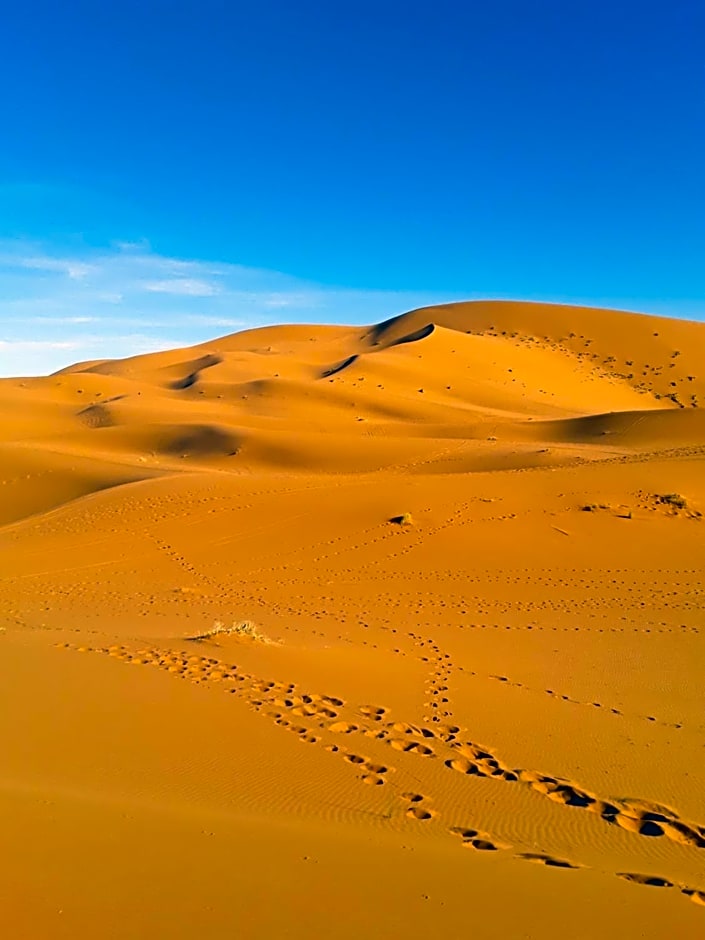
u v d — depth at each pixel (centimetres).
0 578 2252
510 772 825
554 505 2948
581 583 2225
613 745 943
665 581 2252
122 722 839
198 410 8125
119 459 5078
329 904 473
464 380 9869
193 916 438
